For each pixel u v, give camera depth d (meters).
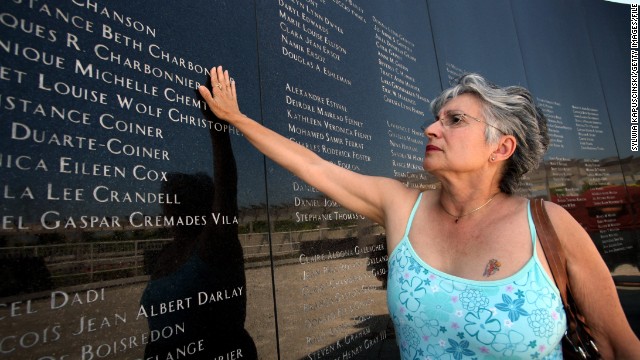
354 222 2.62
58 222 1.22
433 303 1.18
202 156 1.73
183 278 1.56
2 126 1.14
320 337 2.20
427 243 1.32
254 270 1.89
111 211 1.37
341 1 3.09
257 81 2.16
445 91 1.43
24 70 1.21
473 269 1.18
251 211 1.93
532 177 5.19
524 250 1.16
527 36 6.02
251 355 1.79
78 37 1.37
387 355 2.69
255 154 2.01
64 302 1.21
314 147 2.47
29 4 1.25
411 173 3.43
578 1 7.18
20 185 1.16
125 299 1.36
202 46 1.86
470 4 5.20
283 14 2.46
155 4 1.67
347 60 2.99
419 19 4.20
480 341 1.09
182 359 1.51
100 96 1.40
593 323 1.20
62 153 1.27
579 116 6.28
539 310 1.08
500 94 1.31
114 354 1.31
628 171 6.55
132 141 1.48
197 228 1.65
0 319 1.07
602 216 5.90
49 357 1.16
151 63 1.60
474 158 1.28
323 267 2.31
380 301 2.72
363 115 3.00
